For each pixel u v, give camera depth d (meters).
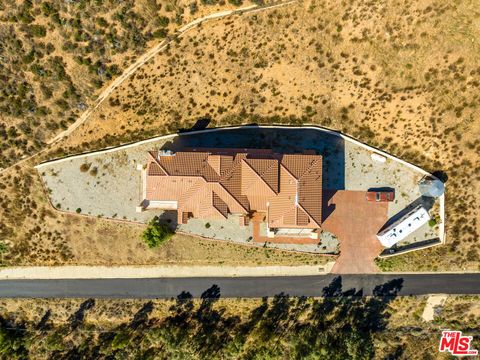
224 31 46.97
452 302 52.44
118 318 53.47
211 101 49.88
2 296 53.66
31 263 53.69
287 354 52.09
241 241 52.22
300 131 51.16
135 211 52.28
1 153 51.47
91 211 52.44
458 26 44.59
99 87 49.06
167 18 46.41
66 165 52.31
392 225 50.97
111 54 47.62
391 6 44.78
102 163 52.19
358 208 51.81
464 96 46.62
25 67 48.03
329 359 49.06
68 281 53.62
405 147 50.28
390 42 45.91
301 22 46.28
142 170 51.84
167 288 53.06
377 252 52.06
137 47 47.56
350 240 52.06
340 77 48.03
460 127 47.88
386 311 52.69
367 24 45.59
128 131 51.25
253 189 47.78
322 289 52.38
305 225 47.78
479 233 50.59
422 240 51.88
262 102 49.91
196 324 53.03
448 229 51.09
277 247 52.16
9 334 53.47
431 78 46.41
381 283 52.34
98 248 53.03
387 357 53.59
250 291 52.75
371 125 49.97
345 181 51.62
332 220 51.94
